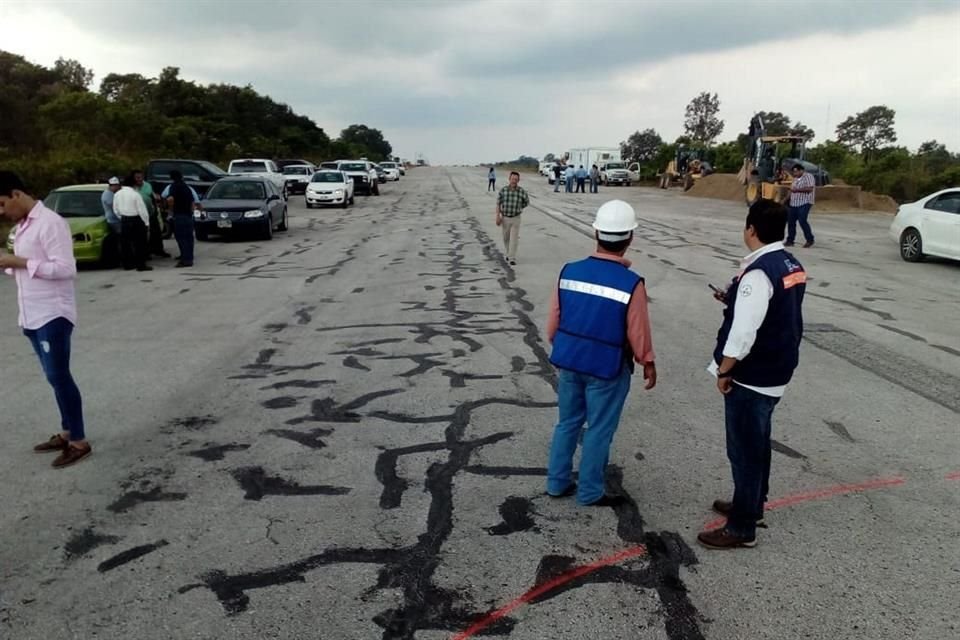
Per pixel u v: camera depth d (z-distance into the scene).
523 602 3.25
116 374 6.69
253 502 4.20
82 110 36.25
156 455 4.86
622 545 3.73
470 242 17.14
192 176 23.58
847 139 79.12
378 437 5.17
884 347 7.73
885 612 3.18
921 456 4.88
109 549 3.70
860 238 19.03
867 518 4.03
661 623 3.10
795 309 3.46
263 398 6.01
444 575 3.46
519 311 9.36
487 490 4.35
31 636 3.03
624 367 3.96
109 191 13.04
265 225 17.34
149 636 3.03
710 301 10.12
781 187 25.02
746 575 3.46
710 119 78.25
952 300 10.52
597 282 3.89
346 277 12.16
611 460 4.78
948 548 3.71
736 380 3.54
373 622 3.11
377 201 33.03
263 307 9.73
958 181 42.59
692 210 28.95
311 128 78.00
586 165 55.47
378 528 3.90
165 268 13.20
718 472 4.60
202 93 57.12
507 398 5.98
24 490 4.36
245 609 3.20
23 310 4.58
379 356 7.25
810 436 5.23
